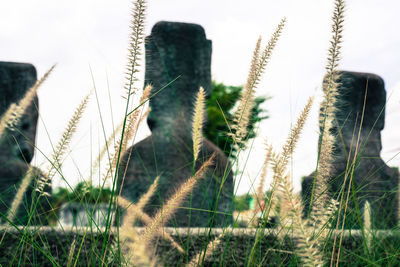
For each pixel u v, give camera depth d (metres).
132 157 3.96
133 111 1.22
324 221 1.19
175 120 4.12
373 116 4.65
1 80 4.32
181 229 2.17
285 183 0.70
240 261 1.98
